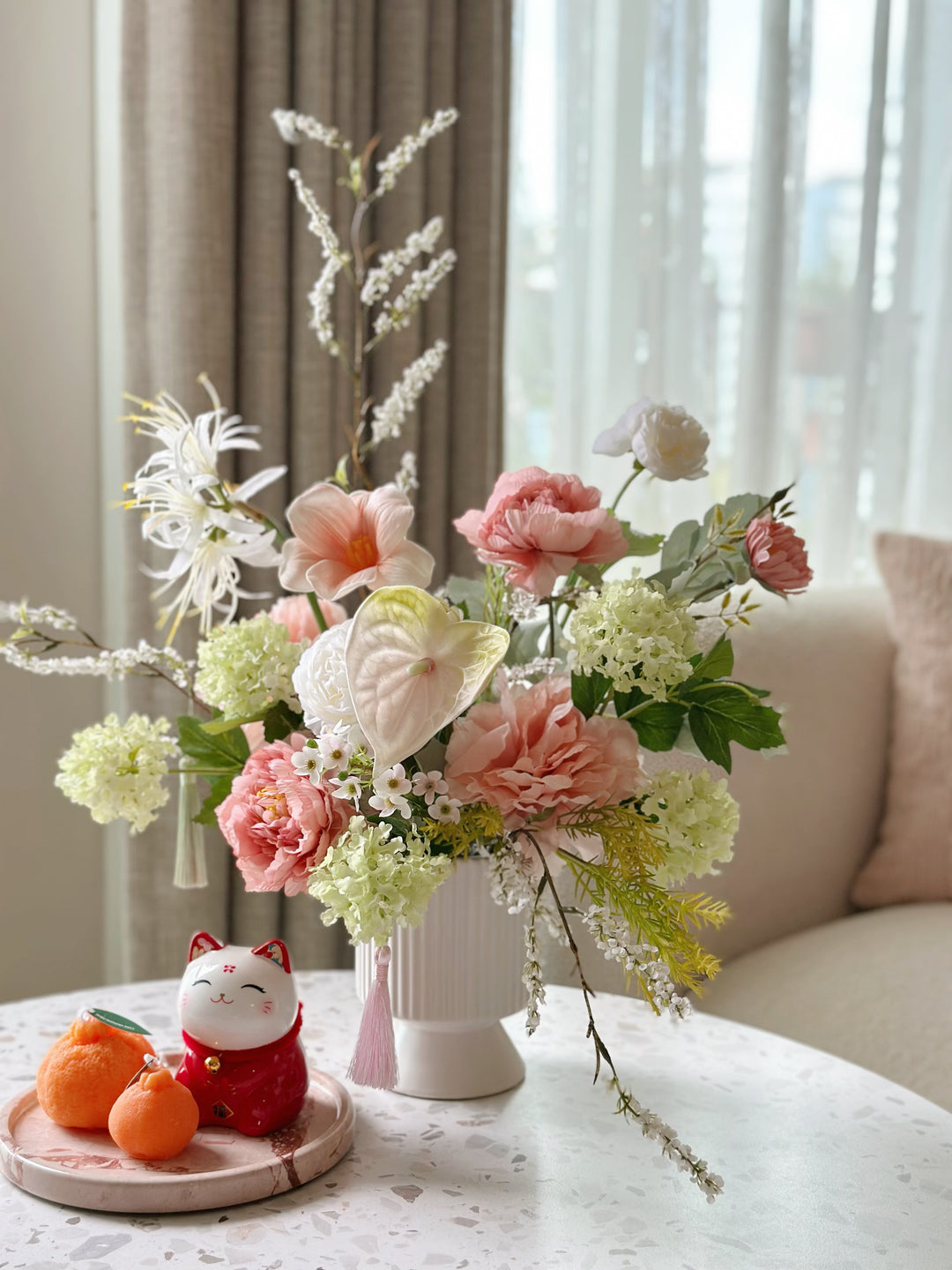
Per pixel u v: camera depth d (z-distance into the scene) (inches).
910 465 85.7
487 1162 31.6
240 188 58.2
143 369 57.3
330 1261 26.8
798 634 63.1
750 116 75.3
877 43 77.0
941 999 50.7
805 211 78.9
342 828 29.6
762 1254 27.6
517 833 30.5
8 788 63.9
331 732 29.0
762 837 59.1
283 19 57.1
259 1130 31.2
